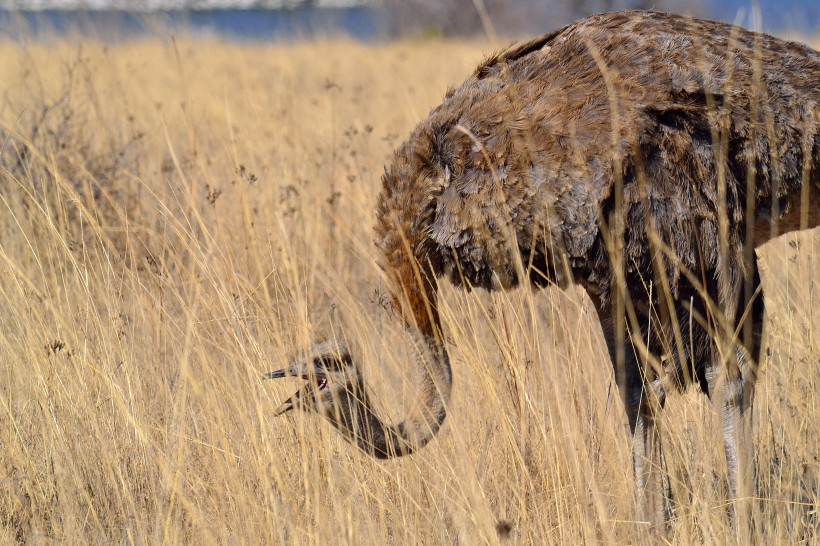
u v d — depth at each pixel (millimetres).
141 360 18875
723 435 16438
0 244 20828
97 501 15844
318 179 24750
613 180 15727
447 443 16844
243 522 14766
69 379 16766
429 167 16734
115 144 27734
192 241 20125
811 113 16516
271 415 16578
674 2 77625
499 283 16750
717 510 15453
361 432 15680
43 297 18438
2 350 18609
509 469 16250
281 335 18047
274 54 53656
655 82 16062
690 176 15875
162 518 14867
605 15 17281
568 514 15242
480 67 17609
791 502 15328
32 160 23531
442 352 16797
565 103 16203
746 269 16281
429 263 16828
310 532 14344
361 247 20000
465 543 14109
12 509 15680
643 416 16781
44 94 30156
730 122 16031
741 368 16391
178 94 36375
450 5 84875
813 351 17375
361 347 18719
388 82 42844
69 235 20906
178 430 16359
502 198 16000
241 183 22125
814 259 21172
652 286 16000
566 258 15953
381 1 88000
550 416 16078
